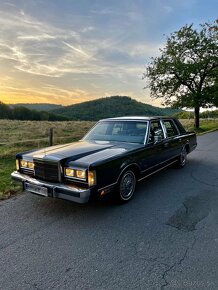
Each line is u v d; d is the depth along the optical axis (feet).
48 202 14.33
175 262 8.52
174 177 19.34
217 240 9.93
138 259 8.75
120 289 7.29
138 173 15.05
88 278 7.80
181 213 12.62
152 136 16.61
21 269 8.30
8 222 11.80
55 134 50.93
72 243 9.88
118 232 10.73
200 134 57.57
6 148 31.94
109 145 15.25
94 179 11.42
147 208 13.32
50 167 12.37
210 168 22.29
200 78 73.46
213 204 13.82
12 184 17.40
